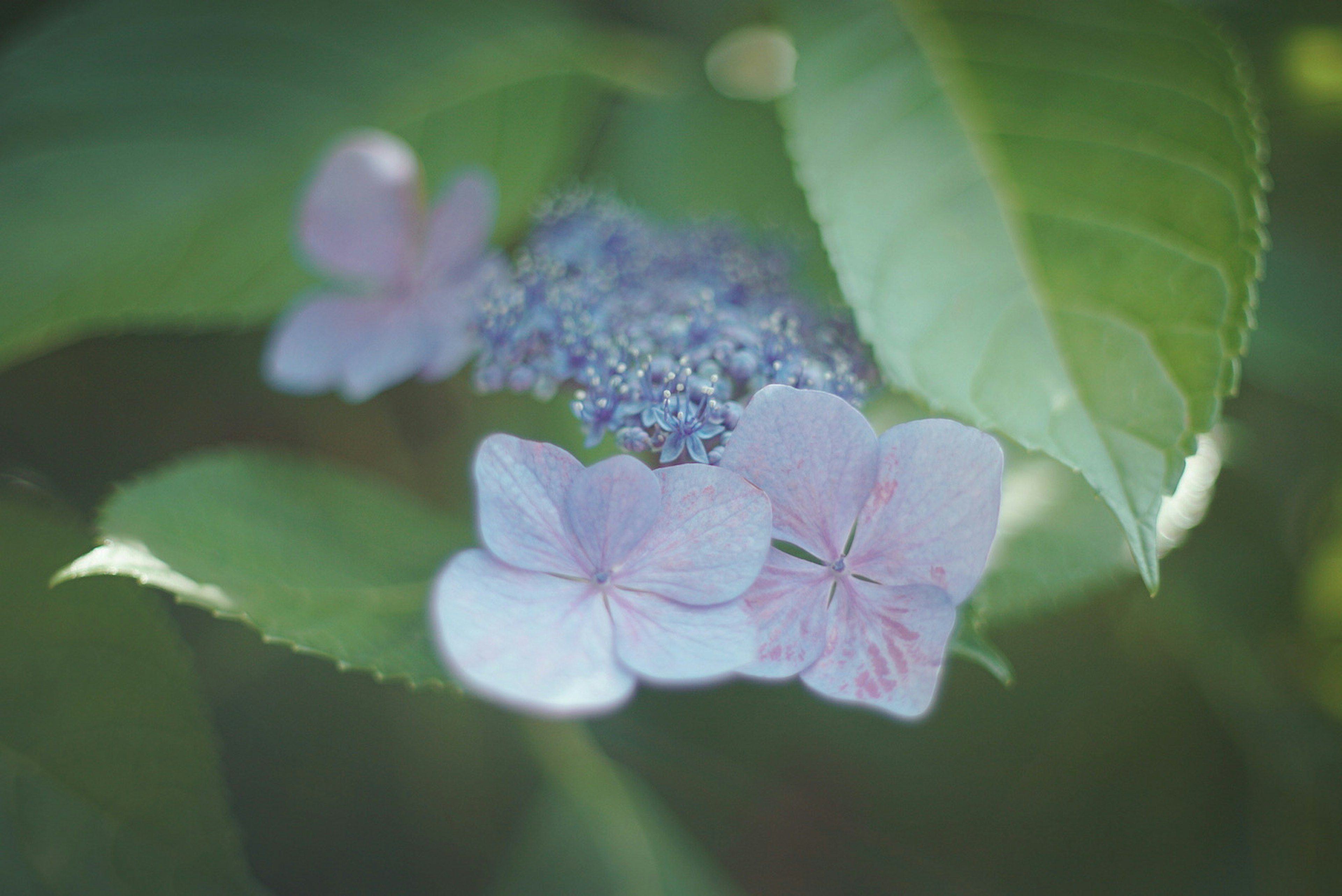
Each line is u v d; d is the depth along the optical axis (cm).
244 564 30
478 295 32
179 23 35
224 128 35
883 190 31
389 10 36
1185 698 36
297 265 35
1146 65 31
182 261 34
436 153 36
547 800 36
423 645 29
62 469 35
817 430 27
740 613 27
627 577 27
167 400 35
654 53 38
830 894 36
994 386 29
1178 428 28
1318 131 36
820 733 36
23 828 31
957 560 27
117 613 32
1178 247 29
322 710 35
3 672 32
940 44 32
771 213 36
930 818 36
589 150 38
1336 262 35
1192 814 36
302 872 35
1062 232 30
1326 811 36
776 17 37
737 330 29
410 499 33
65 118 34
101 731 32
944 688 36
